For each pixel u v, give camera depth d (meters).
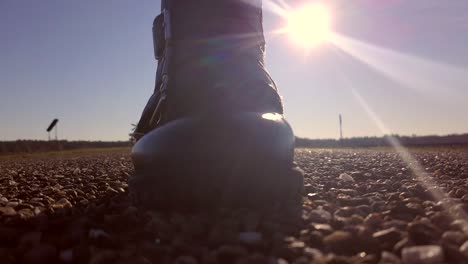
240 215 0.24
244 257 0.17
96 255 0.18
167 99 0.30
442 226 0.22
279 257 0.18
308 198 0.31
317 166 0.63
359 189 0.36
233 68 0.30
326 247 0.19
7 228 0.22
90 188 0.43
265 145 0.25
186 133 0.25
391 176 0.46
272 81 0.32
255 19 0.33
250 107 0.28
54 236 0.22
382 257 0.17
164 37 0.33
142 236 0.21
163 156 0.25
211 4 0.31
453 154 1.01
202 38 0.30
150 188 0.26
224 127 0.25
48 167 0.91
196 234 0.21
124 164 0.89
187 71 0.30
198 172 0.25
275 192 0.26
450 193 0.32
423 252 0.17
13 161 1.43
